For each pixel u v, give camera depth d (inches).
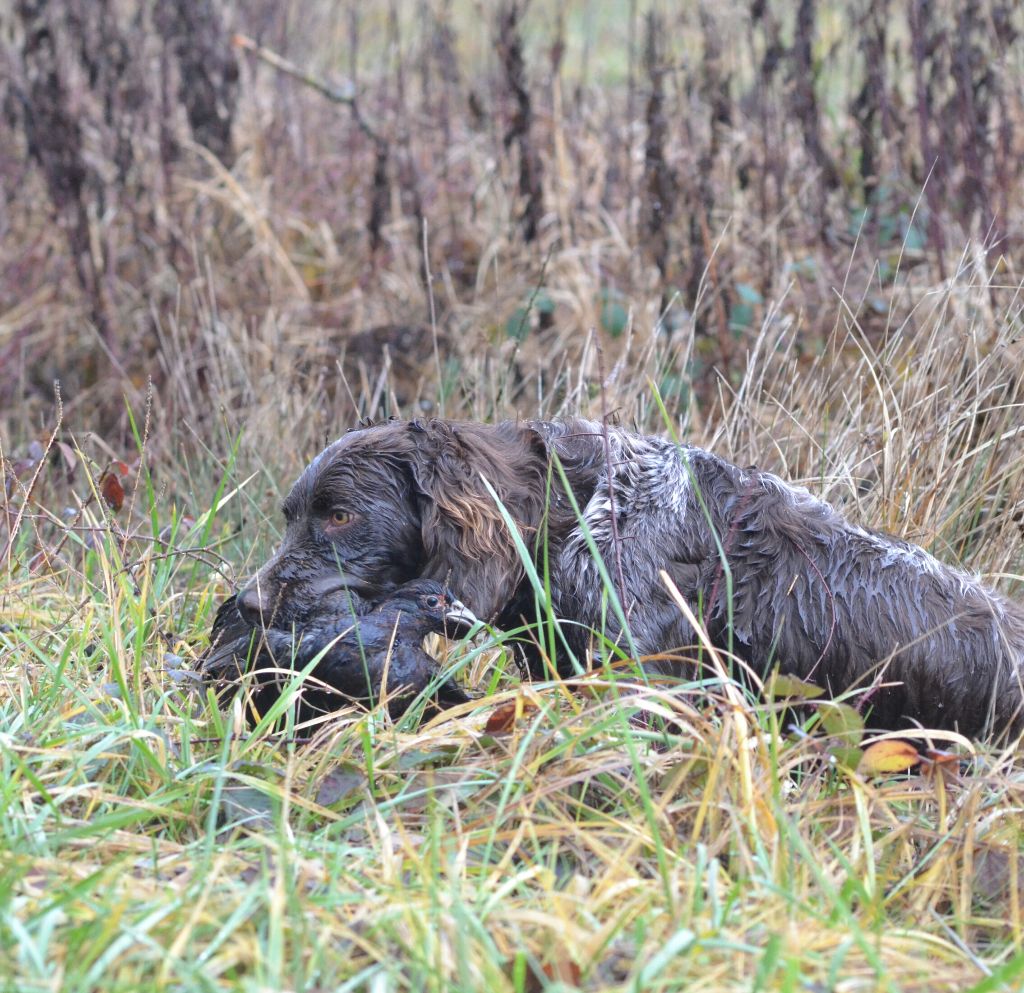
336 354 441.1
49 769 218.8
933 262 408.8
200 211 504.4
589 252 453.1
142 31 522.6
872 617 249.0
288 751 221.9
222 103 525.0
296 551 249.0
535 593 237.6
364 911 180.2
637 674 229.9
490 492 237.1
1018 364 337.4
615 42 694.5
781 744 225.8
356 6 603.8
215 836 205.8
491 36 484.1
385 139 504.7
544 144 506.9
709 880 186.4
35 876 186.7
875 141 443.5
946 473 319.0
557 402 390.0
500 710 222.7
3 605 281.9
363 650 230.8
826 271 418.3
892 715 251.9
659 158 429.4
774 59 446.9
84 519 306.3
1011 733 250.5
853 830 208.5
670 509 252.7
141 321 470.9
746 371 380.5
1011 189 430.0
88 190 487.2
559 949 173.5
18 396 451.5
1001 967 177.8
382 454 248.5
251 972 172.1
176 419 398.9
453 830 206.5
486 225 503.8
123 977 163.9
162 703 236.5
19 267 499.5
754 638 251.1
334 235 523.5
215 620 261.7
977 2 437.1
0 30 578.9
